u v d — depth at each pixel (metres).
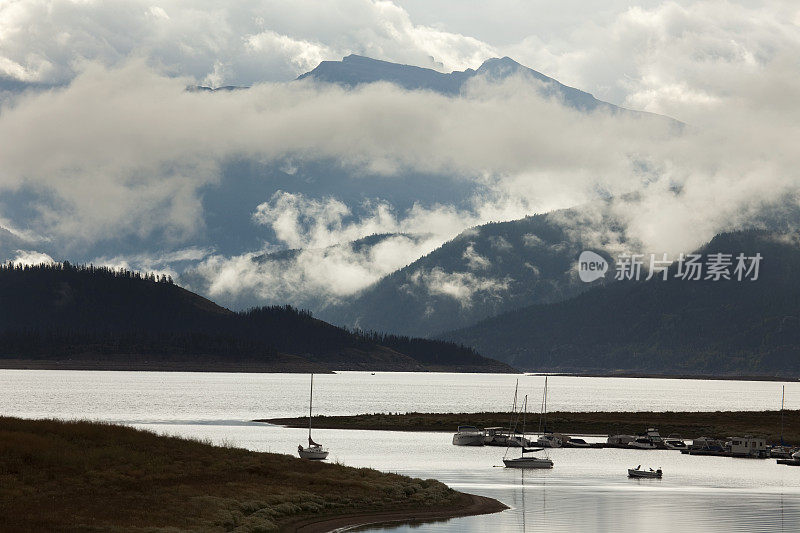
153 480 154.62
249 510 142.75
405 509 161.62
